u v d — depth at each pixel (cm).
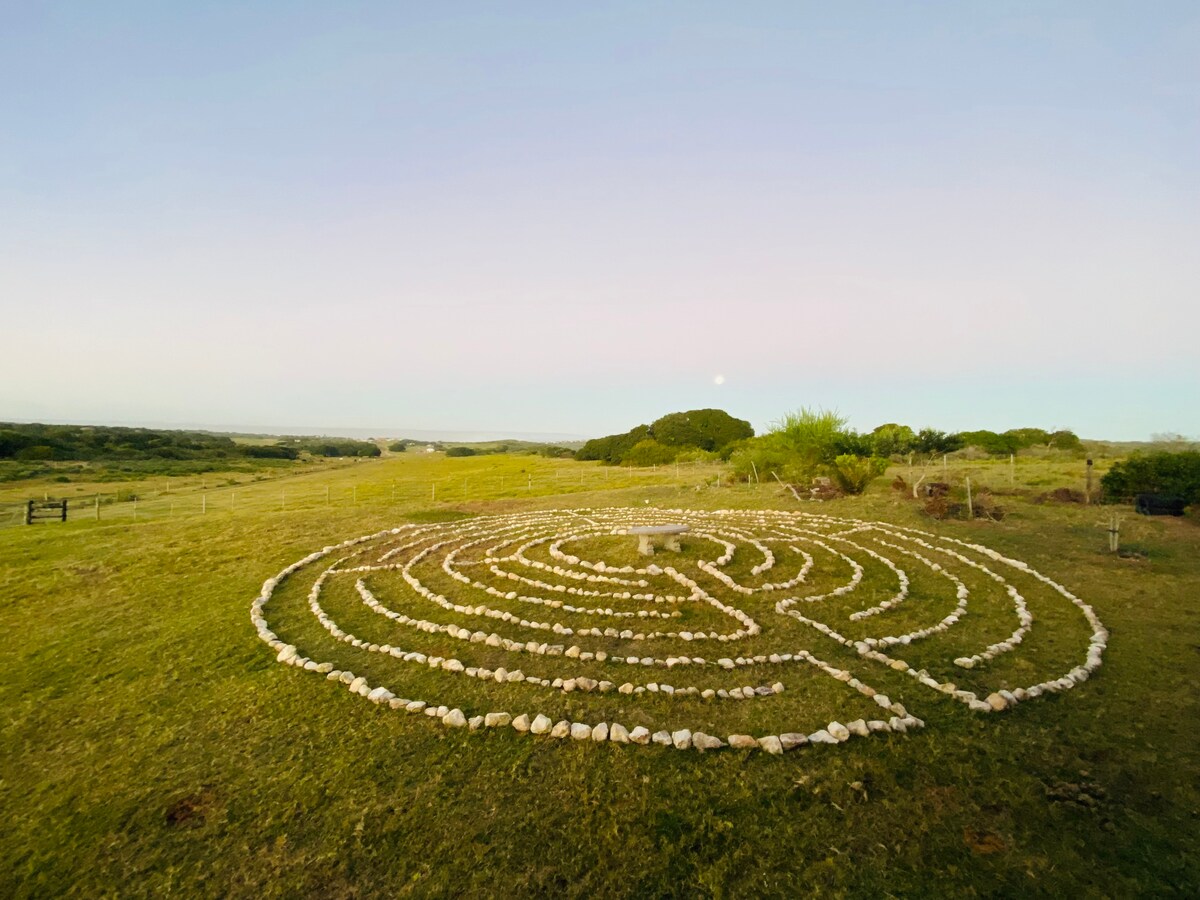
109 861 577
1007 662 955
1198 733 734
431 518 2455
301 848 582
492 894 520
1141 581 1329
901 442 3503
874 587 1349
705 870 539
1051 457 4266
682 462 6297
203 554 1836
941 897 507
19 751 779
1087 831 575
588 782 662
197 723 830
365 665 991
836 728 741
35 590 1511
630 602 1293
